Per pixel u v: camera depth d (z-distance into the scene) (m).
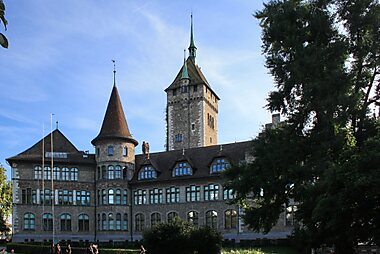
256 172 30.98
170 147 87.69
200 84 86.62
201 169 62.66
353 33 30.09
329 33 30.16
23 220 62.34
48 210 63.81
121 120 68.06
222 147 64.19
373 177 21.11
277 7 31.94
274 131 31.66
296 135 30.31
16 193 62.81
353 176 21.70
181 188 62.69
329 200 22.16
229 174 32.88
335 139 27.75
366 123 28.88
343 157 25.69
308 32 30.44
